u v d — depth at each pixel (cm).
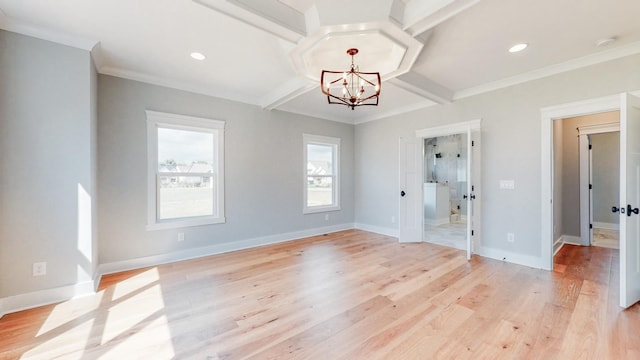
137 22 232
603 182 570
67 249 255
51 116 248
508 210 364
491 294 261
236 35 253
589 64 297
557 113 321
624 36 253
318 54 269
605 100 288
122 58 299
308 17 222
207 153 410
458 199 744
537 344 183
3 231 230
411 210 475
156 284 289
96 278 291
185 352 177
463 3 189
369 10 205
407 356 172
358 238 505
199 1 185
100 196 318
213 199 414
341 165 580
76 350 179
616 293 261
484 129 386
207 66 321
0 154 229
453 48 274
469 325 207
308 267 342
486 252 386
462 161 735
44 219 245
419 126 475
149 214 351
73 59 258
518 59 301
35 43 241
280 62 310
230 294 264
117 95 328
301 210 514
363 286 282
